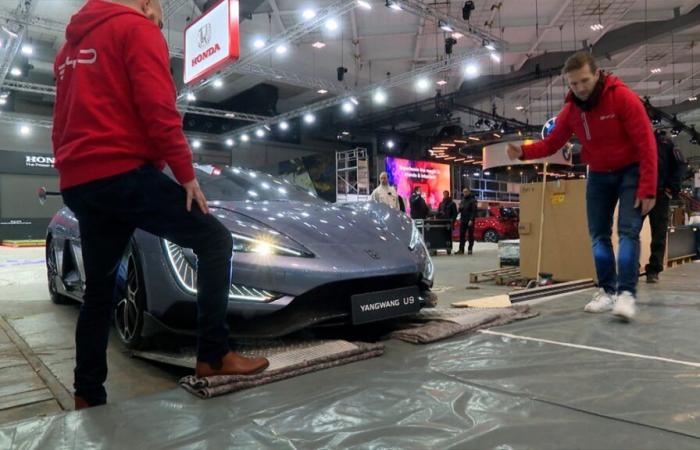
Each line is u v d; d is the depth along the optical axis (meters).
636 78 16.12
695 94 18.39
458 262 6.98
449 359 1.75
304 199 2.80
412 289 2.11
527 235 4.23
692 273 4.47
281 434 1.15
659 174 3.73
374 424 1.20
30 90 12.48
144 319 1.99
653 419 1.19
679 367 1.61
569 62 2.41
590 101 2.42
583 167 11.34
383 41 11.68
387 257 2.04
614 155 2.46
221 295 1.47
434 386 1.46
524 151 2.81
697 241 6.12
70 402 1.67
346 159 16.17
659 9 11.06
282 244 1.88
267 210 2.22
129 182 1.31
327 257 1.89
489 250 10.03
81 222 1.40
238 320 1.76
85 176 1.30
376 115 18.91
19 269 6.70
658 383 1.46
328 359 1.68
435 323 2.23
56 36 11.74
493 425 1.18
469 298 3.58
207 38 6.19
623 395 1.36
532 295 3.08
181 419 1.24
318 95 17.53
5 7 9.39
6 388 1.82
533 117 20.91
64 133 1.33
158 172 1.37
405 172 20.56
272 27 10.62
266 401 1.36
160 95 1.29
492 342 1.99
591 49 12.41
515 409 1.28
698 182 13.69
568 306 2.78
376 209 2.63
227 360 1.50
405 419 1.22
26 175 16.56
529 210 4.21
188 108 14.54
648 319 2.36
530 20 10.74
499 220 14.36
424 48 12.14
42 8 9.62
